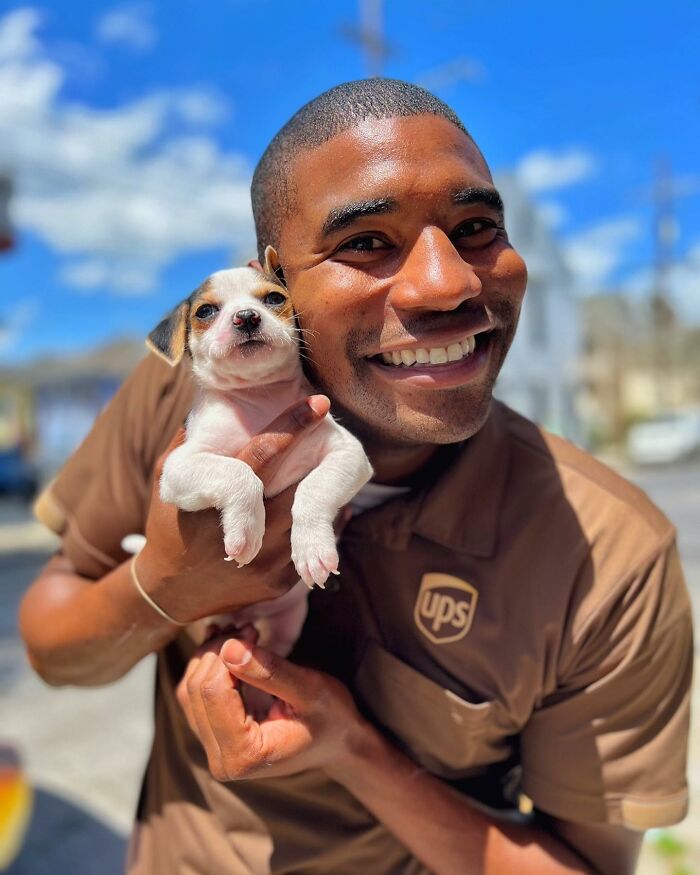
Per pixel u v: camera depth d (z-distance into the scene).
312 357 0.42
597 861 0.46
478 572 0.43
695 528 3.13
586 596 0.42
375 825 0.46
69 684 0.53
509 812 0.50
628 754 0.43
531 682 0.42
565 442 0.48
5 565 3.26
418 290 0.37
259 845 0.45
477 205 0.39
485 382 0.40
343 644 0.46
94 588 0.47
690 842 0.86
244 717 0.41
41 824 1.08
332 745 0.42
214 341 0.44
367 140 0.38
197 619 0.44
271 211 0.43
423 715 0.44
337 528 0.45
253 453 0.40
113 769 1.25
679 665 0.44
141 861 0.51
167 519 0.41
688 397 11.20
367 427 0.43
